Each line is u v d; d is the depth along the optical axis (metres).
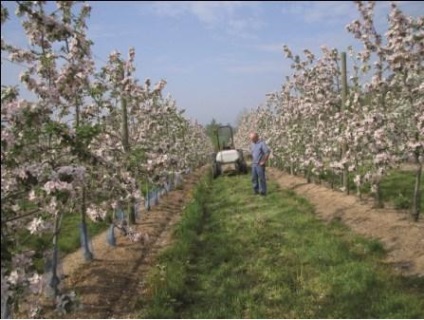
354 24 9.34
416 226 9.17
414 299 6.11
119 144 9.02
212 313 6.46
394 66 8.50
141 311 6.69
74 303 4.61
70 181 4.26
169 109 15.38
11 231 4.53
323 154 15.20
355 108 11.02
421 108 8.80
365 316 5.86
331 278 7.23
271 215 12.64
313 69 13.87
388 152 9.07
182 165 20.11
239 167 25.27
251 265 8.45
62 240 10.35
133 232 6.84
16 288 4.07
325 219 11.68
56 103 4.87
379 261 7.94
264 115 26.67
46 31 4.59
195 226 11.70
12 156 4.27
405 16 8.54
